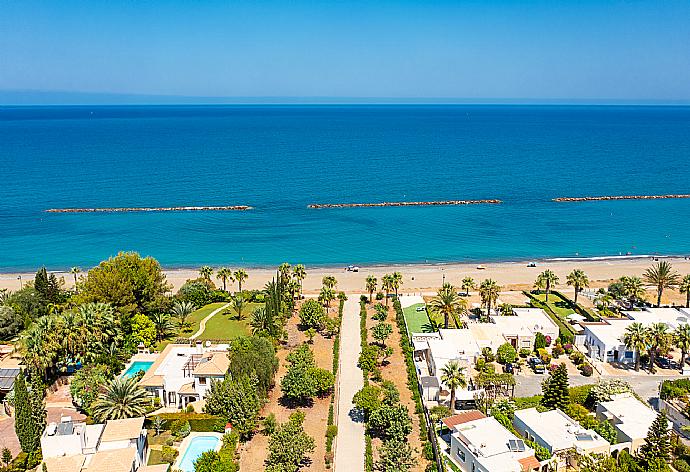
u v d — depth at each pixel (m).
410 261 186.12
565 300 143.75
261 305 141.38
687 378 103.19
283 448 76.25
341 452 82.25
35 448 78.94
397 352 116.56
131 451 74.75
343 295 146.75
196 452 82.56
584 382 103.00
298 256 191.62
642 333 106.19
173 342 119.50
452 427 81.50
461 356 105.62
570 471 75.62
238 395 87.38
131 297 121.25
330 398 98.56
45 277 133.62
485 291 129.88
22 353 98.94
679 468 76.25
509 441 77.25
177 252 195.62
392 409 84.12
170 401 96.19
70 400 95.69
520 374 107.06
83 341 101.75
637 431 81.19
